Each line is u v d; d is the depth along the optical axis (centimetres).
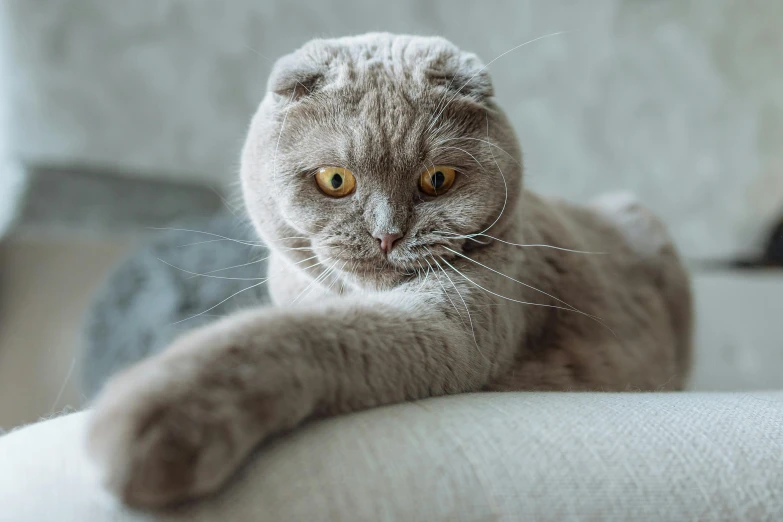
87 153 88
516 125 100
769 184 99
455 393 35
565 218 51
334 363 30
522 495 26
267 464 27
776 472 28
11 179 83
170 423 25
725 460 28
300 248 40
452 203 38
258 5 93
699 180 100
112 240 82
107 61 89
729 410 31
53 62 86
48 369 73
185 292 61
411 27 96
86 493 26
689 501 27
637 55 100
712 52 99
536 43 99
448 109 39
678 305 56
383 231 37
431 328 34
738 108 99
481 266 39
